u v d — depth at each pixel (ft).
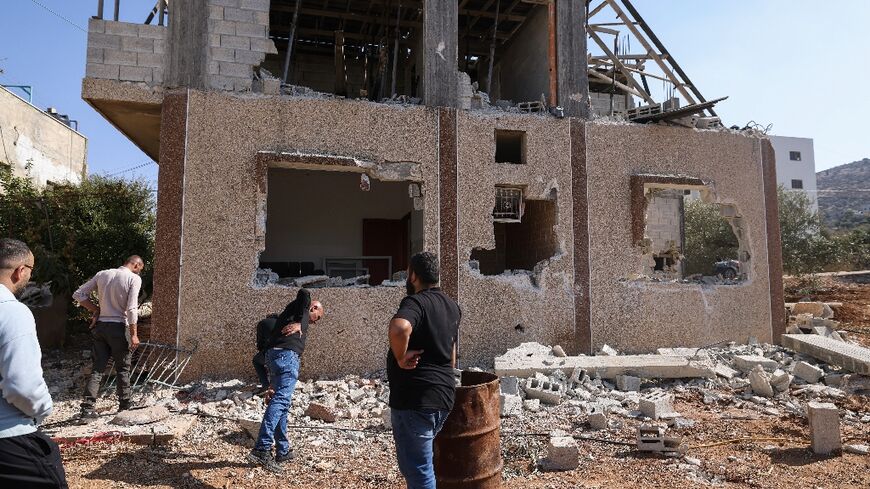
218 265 27.63
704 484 15.94
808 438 20.17
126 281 21.95
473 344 30.50
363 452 18.84
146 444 19.30
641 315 33.22
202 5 28.91
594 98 56.59
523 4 39.65
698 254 88.48
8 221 38.06
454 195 31.12
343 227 45.47
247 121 28.68
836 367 30.58
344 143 29.86
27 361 8.80
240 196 28.19
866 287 62.54
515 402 23.56
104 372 24.23
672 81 38.01
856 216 213.66
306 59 51.16
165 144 27.71
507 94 44.47
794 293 60.70
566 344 31.86
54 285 35.09
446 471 13.16
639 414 23.16
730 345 34.22
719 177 35.73
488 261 43.55
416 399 11.41
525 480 16.25
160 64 28.19
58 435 19.12
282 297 28.22
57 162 68.59
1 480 8.82
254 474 16.72
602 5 38.34
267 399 18.51
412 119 30.96
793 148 154.40
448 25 32.40
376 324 29.43
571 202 32.91
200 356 27.02
